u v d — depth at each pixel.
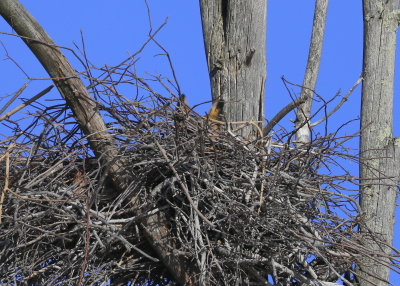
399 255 10.74
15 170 10.89
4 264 10.71
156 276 11.19
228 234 10.36
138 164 10.65
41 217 10.51
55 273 10.71
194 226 10.42
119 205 10.80
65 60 10.71
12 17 10.58
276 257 10.45
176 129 10.52
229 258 10.39
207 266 10.44
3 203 10.57
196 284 10.73
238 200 10.51
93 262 10.77
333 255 10.41
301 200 10.63
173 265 10.74
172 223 10.81
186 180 10.78
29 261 10.77
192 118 10.80
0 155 10.95
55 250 10.71
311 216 10.70
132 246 10.23
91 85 10.84
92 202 10.29
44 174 10.75
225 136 10.69
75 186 10.84
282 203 10.35
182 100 10.81
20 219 10.41
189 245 10.48
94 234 10.29
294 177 10.81
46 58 10.66
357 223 10.93
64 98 10.80
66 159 11.11
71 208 10.70
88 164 11.11
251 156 10.63
